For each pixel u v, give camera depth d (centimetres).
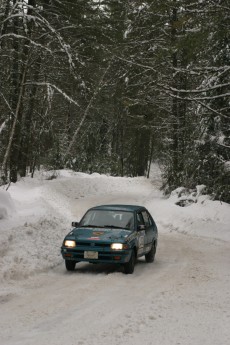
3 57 2359
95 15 3012
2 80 2381
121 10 3048
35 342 602
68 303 819
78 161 5444
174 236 1973
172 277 1095
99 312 761
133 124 3666
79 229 1202
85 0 2945
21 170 3559
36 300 836
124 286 978
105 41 2955
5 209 1627
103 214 1267
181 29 1454
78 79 2350
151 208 2797
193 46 1377
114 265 1263
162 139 3388
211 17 1315
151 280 1054
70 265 1148
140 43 2864
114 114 5169
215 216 2175
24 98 2755
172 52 1446
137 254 1189
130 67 2892
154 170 7000
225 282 1051
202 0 1340
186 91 1337
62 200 3092
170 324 704
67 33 2645
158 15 2788
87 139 5469
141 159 5784
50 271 1139
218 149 2389
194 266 1257
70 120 4788
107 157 5819
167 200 2852
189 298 880
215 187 2438
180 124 2989
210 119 2395
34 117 3497
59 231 1620
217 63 2119
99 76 3534
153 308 795
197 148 2467
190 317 746
